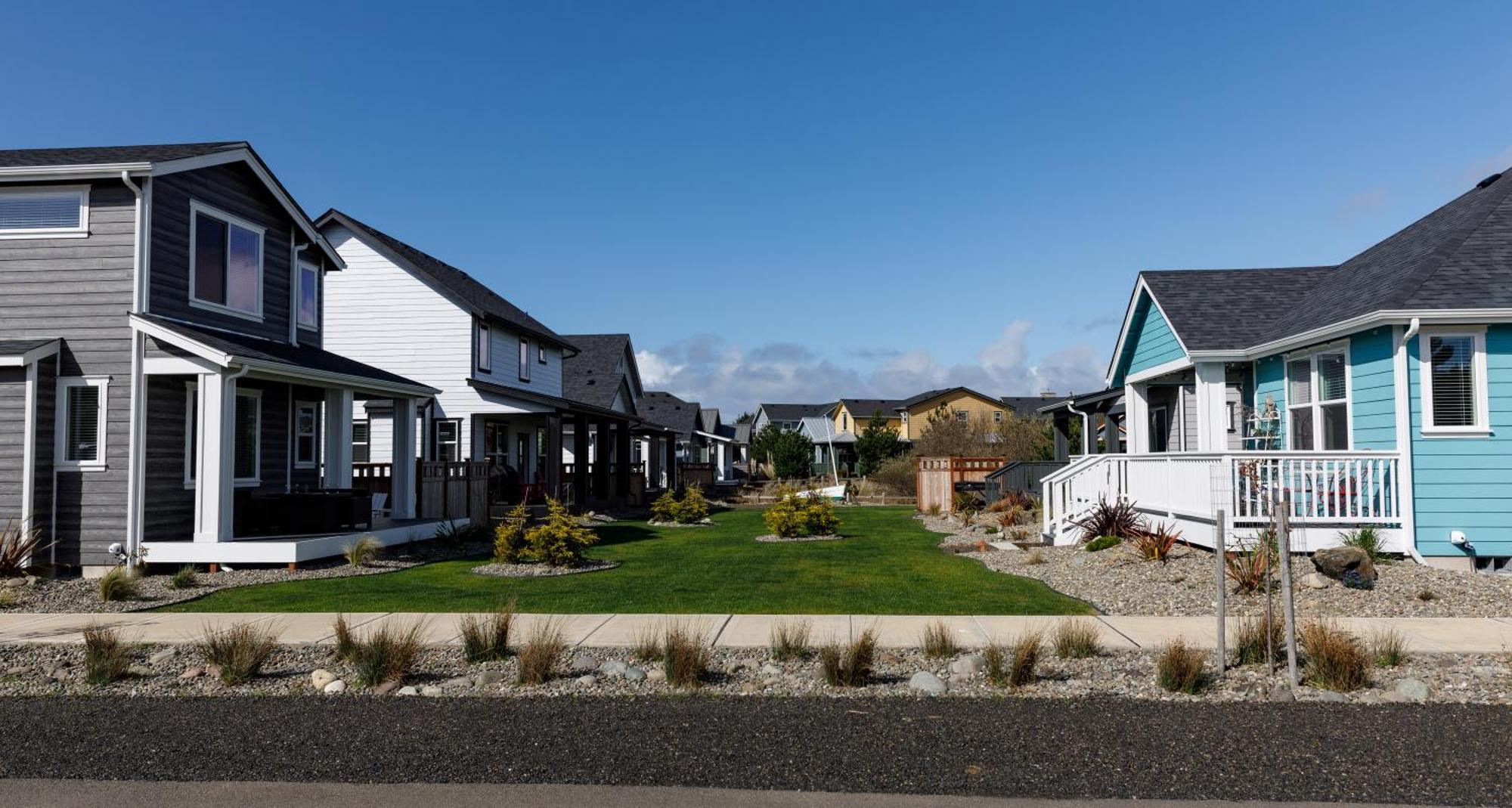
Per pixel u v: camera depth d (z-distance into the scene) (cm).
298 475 1770
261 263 1622
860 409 7656
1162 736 600
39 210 1355
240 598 1126
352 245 2566
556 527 1414
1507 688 705
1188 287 1756
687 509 2381
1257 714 651
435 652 841
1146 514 1565
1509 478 1223
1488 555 1216
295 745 594
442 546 1655
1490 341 1234
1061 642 810
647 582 1240
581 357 3994
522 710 668
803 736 604
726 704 680
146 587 1205
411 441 1808
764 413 8988
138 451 1330
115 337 1334
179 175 1420
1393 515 1252
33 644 875
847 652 752
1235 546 1237
